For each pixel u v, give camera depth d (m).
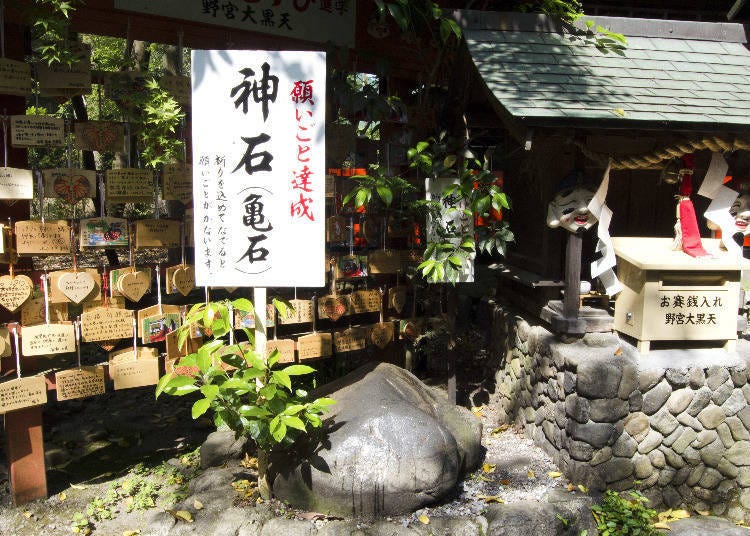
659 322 3.93
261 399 3.44
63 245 3.59
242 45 4.47
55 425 4.88
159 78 3.81
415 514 3.48
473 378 5.66
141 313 3.86
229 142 3.35
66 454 4.40
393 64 4.91
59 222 3.56
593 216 3.98
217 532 3.37
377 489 3.39
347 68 4.66
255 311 3.49
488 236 4.33
